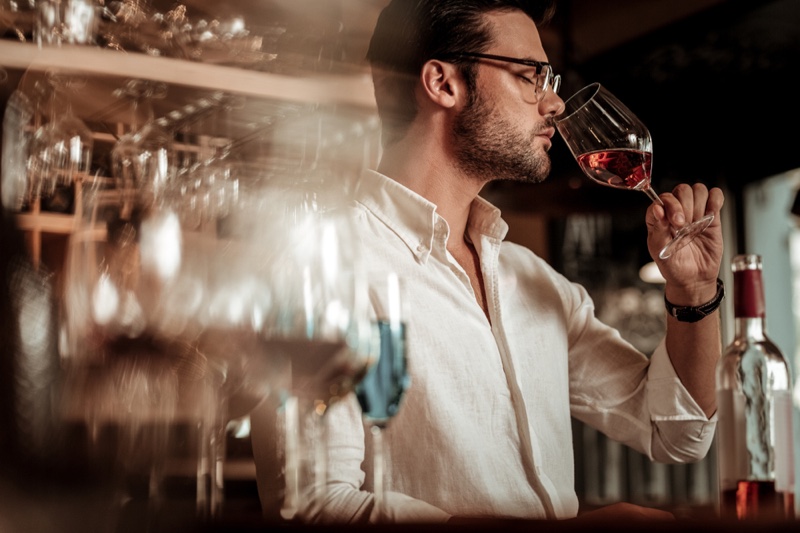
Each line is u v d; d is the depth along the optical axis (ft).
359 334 3.50
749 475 3.90
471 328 5.80
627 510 3.58
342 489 4.60
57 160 5.20
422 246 5.87
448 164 6.17
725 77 16.26
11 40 4.71
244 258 3.58
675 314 5.85
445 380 5.63
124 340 3.48
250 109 5.73
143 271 3.54
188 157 6.10
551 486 5.71
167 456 3.39
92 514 2.85
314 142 6.09
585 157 5.69
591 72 16.65
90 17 5.13
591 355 6.56
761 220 18.95
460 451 5.50
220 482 3.51
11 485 2.80
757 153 17.60
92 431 3.20
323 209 4.11
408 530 2.50
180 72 4.83
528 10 6.36
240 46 5.60
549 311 6.33
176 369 3.54
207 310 3.54
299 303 3.50
